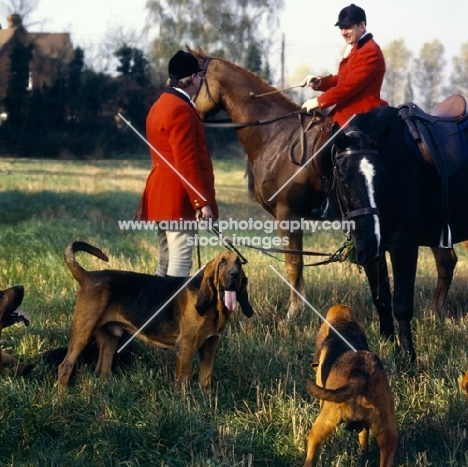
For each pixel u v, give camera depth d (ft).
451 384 19.12
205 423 16.46
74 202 56.65
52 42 186.50
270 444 16.28
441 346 22.34
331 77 26.14
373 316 25.23
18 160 131.03
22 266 31.78
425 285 30.25
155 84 161.27
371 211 18.93
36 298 26.73
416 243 20.93
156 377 18.94
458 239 22.56
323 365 15.79
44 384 18.31
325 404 14.58
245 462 15.20
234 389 19.19
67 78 159.02
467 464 15.14
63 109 154.51
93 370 20.29
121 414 16.83
